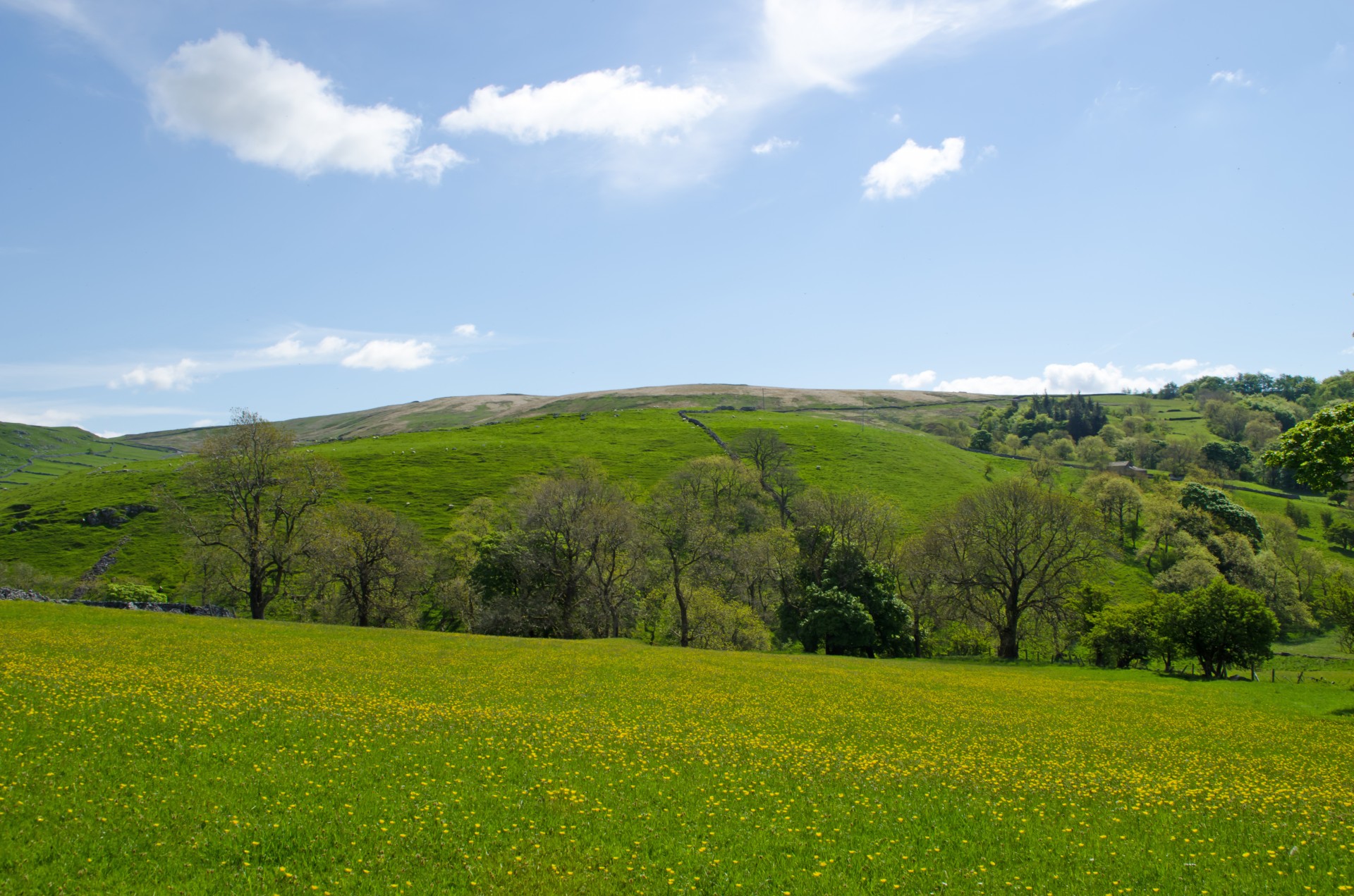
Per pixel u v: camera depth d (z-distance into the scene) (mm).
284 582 73188
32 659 27094
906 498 129875
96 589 92438
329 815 13680
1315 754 27453
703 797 16812
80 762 15344
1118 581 106250
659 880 11875
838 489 131875
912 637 74125
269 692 25281
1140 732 31188
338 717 22000
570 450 155125
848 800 17312
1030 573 73000
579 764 18984
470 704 27188
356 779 16031
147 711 20141
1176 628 59344
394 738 19953
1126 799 18750
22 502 119812
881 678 45406
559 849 12922
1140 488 145375
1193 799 19016
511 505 100625
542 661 42375
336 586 77500
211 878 10852
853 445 159625
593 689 33500
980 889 12211
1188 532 115312
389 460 142875
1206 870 13344
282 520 75188
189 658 32000
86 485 125812
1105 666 65688
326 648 40312
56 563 101000
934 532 78875
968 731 29141
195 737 18219
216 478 64125
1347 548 132375
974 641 81688
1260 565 106000
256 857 11781
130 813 13000
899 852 13891
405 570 73750
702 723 27219
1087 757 25016
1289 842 15289
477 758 18656
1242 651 58094
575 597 72125
